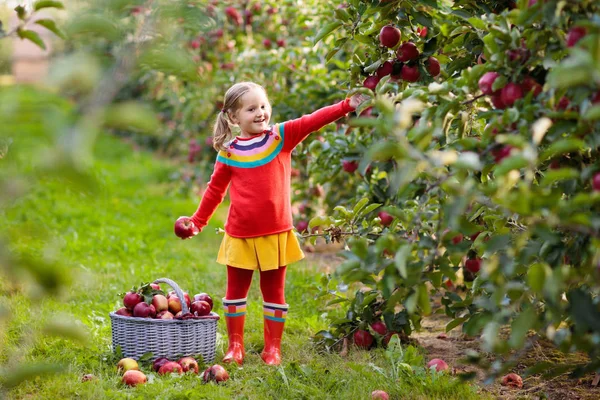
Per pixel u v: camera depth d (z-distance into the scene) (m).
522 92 2.01
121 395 2.61
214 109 6.98
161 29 1.24
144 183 8.92
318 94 5.38
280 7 6.42
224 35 6.52
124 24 1.27
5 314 1.53
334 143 4.34
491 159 2.04
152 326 3.04
